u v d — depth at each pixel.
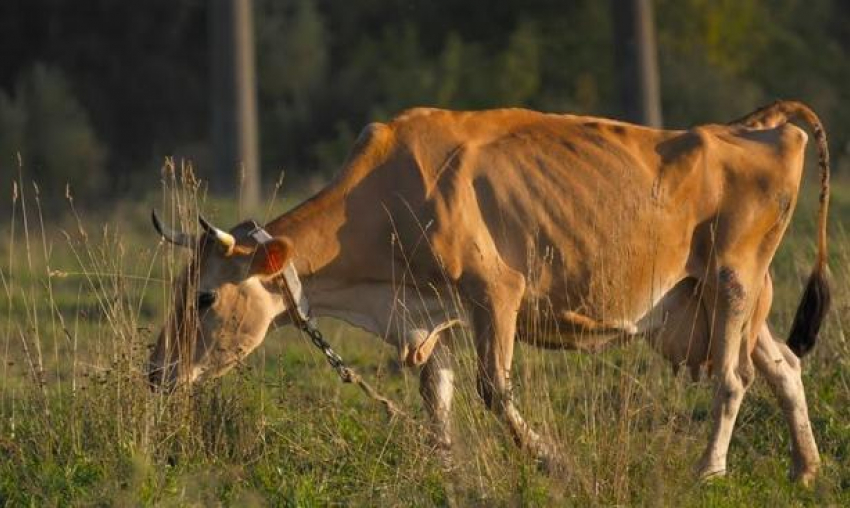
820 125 32.91
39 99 122.88
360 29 127.19
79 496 27.75
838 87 119.06
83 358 35.44
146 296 49.56
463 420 30.12
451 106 117.31
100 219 80.19
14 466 29.11
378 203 30.72
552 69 117.44
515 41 116.88
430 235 30.23
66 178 119.69
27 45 133.25
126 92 132.75
